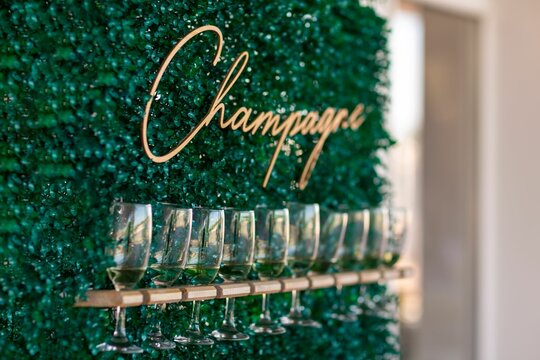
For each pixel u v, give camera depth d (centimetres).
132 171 214
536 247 594
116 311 205
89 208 200
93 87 203
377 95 335
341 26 309
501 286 577
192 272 223
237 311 255
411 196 534
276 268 249
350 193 313
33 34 197
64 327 198
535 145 595
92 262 199
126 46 210
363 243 297
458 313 560
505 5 581
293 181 285
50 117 197
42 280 195
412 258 534
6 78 196
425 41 543
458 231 562
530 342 592
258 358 263
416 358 533
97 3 205
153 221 220
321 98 297
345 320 300
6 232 194
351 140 319
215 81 245
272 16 265
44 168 198
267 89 268
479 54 573
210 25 237
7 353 195
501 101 578
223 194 248
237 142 255
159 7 221
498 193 575
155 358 224
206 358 241
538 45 595
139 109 214
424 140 542
